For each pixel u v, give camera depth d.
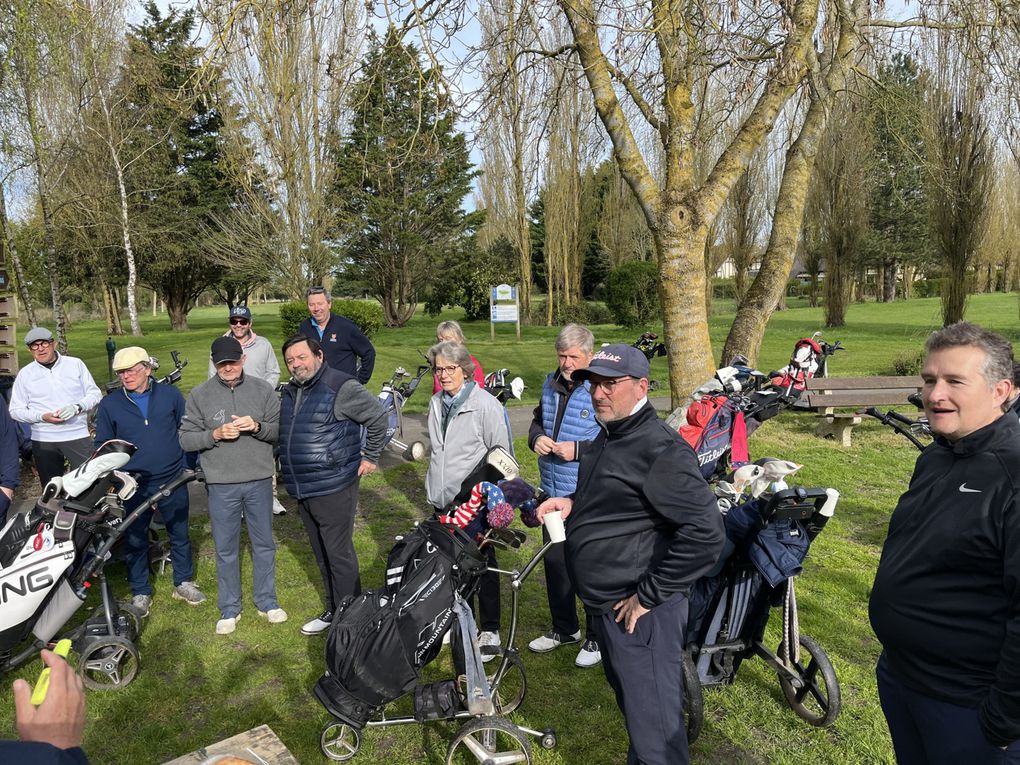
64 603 3.63
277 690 3.78
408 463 8.41
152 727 3.46
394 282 33.09
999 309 32.28
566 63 7.66
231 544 4.34
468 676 2.86
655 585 2.40
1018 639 1.68
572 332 3.80
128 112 24.30
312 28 11.48
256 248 22.56
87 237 27.86
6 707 3.67
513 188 35.19
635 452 2.46
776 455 8.42
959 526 1.87
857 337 22.84
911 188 40.50
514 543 2.99
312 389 4.08
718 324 29.03
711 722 3.41
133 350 4.48
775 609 4.50
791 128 9.23
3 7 9.73
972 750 1.88
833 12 8.09
